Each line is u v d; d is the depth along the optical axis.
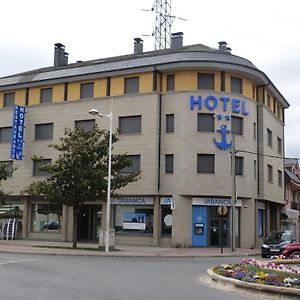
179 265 19.91
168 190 33.56
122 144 35.09
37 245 30.58
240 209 35.16
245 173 35.03
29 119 39.25
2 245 30.08
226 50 39.81
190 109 33.81
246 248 34.69
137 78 35.81
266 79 37.75
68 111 37.69
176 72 34.91
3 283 12.59
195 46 38.72
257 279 12.29
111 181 28.94
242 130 35.25
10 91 41.00
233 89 35.56
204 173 33.34
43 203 38.66
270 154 40.16
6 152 40.12
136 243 34.47
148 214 34.56
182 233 32.88
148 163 34.06
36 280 13.49
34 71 42.84
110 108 36.00
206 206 33.88
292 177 50.81
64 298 10.35
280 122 44.69
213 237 33.75
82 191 28.06
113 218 35.62
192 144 33.44
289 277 12.28
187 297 10.98
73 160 27.97
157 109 34.44
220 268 14.83
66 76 38.03
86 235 36.97
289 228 48.50
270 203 42.53
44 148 38.22
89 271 16.47
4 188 39.38
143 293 11.46
